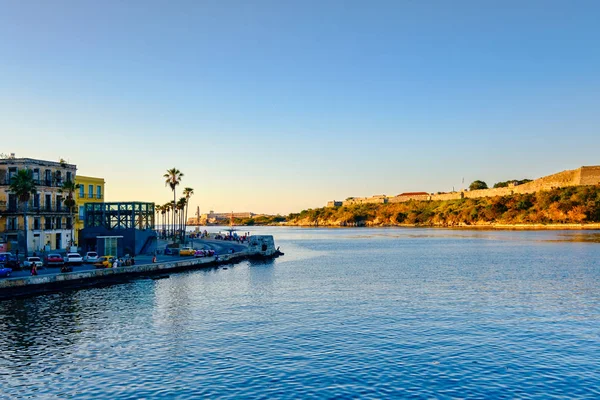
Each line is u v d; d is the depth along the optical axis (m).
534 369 31.47
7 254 68.94
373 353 34.66
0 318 45.25
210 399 26.95
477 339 38.16
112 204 98.06
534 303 52.38
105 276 67.12
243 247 135.00
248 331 40.72
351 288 64.50
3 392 28.02
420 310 49.09
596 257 103.44
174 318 45.56
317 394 27.55
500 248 137.38
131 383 29.22
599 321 43.75
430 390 28.14
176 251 99.25
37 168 90.00
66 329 41.25
